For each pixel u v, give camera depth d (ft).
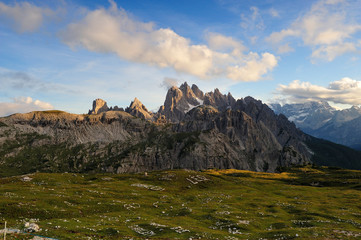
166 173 512.22
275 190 466.70
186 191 394.52
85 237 124.06
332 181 578.25
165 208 254.88
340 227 199.52
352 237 163.63
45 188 281.33
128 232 151.43
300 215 244.63
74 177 406.41
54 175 393.29
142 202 270.26
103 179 422.82
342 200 342.03
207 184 474.08
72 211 198.80
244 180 576.61
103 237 130.11
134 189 352.90
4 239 104.17
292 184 590.55
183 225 186.19
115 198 277.64
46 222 149.07
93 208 219.00
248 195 371.15
